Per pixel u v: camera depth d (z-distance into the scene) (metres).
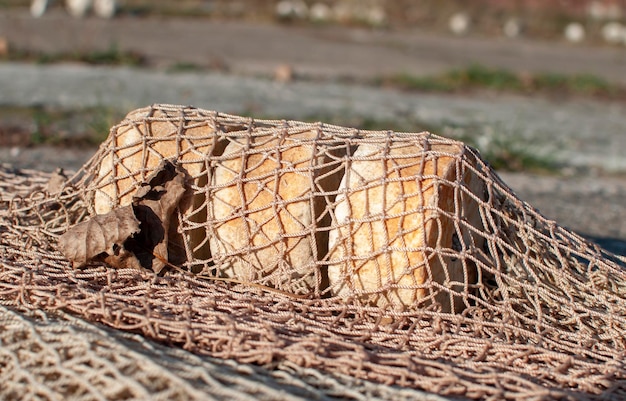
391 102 2.35
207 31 3.49
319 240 0.94
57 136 1.61
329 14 4.33
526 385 0.82
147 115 0.99
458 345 0.87
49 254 0.97
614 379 0.84
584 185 1.62
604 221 1.36
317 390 0.79
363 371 0.82
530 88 2.91
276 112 1.98
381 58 3.23
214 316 0.87
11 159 1.43
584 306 0.94
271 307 0.91
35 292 0.89
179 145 0.97
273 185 0.93
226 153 0.96
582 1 5.16
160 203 0.94
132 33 3.22
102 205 0.98
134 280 0.93
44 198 1.05
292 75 2.67
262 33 3.60
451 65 3.22
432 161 0.92
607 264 0.96
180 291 0.91
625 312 0.93
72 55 2.63
